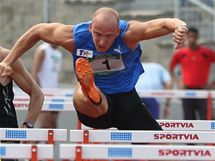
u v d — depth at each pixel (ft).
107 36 37.50
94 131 35.94
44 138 35.68
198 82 85.71
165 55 117.08
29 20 122.21
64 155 30.01
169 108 86.22
